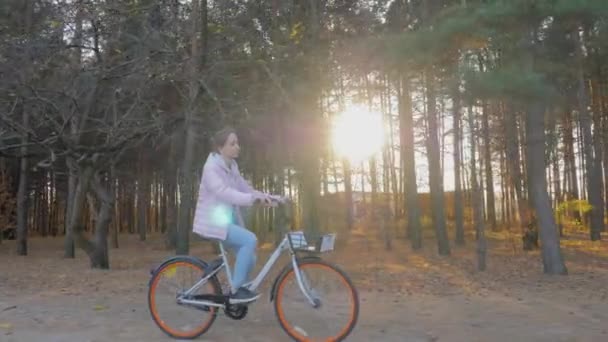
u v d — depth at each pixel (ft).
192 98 37.35
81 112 36.73
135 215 142.00
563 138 75.56
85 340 16.92
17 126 34.45
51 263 52.13
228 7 38.93
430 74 23.36
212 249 70.79
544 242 39.81
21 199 69.21
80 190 43.37
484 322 20.39
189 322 17.24
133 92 36.06
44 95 35.68
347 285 16.10
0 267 45.93
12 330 18.29
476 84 19.10
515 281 35.50
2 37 33.53
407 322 20.16
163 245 85.51
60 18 33.40
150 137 43.11
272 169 59.88
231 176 17.34
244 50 39.27
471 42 20.11
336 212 83.71
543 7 17.84
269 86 39.24
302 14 41.06
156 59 35.06
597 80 36.19
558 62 20.99
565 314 22.29
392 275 39.32
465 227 103.55
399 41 21.18
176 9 35.55
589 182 75.15
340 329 16.02
